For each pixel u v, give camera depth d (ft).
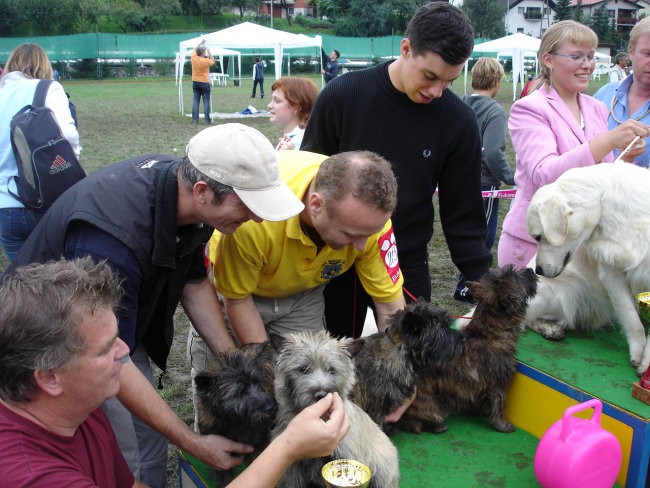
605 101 14.42
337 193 7.45
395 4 207.10
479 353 9.13
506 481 8.14
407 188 11.41
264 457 6.02
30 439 5.28
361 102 11.10
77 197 7.36
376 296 9.97
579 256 9.93
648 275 8.58
